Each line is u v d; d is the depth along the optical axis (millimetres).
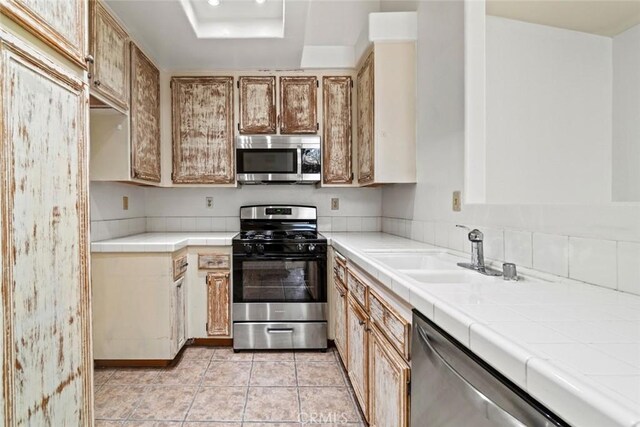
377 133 2422
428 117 2203
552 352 589
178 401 1977
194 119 2969
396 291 1183
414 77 2416
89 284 1120
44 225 904
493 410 672
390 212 3047
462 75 1742
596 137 1131
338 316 2402
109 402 1965
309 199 3295
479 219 1624
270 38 2447
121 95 2211
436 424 921
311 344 2680
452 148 1872
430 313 926
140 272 2365
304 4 2057
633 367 536
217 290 2691
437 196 2074
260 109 3002
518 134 1469
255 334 2662
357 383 1827
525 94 1438
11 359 782
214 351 2666
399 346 1193
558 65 1271
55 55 963
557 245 1186
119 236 2746
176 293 2465
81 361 1073
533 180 1359
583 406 466
